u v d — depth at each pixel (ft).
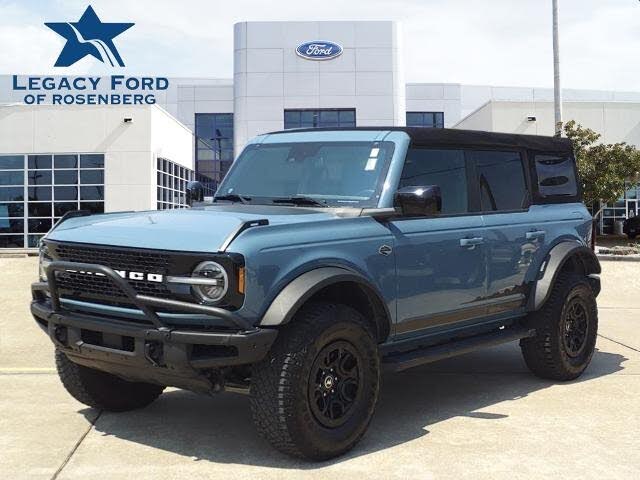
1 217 99.04
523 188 21.26
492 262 19.22
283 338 14.03
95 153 99.60
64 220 17.06
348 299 16.08
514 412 18.29
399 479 13.65
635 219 112.57
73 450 15.35
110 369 15.19
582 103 117.29
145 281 14.01
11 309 36.42
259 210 16.38
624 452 15.19
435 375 22.67
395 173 16.97
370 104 153.07
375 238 16.11
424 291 17.25
